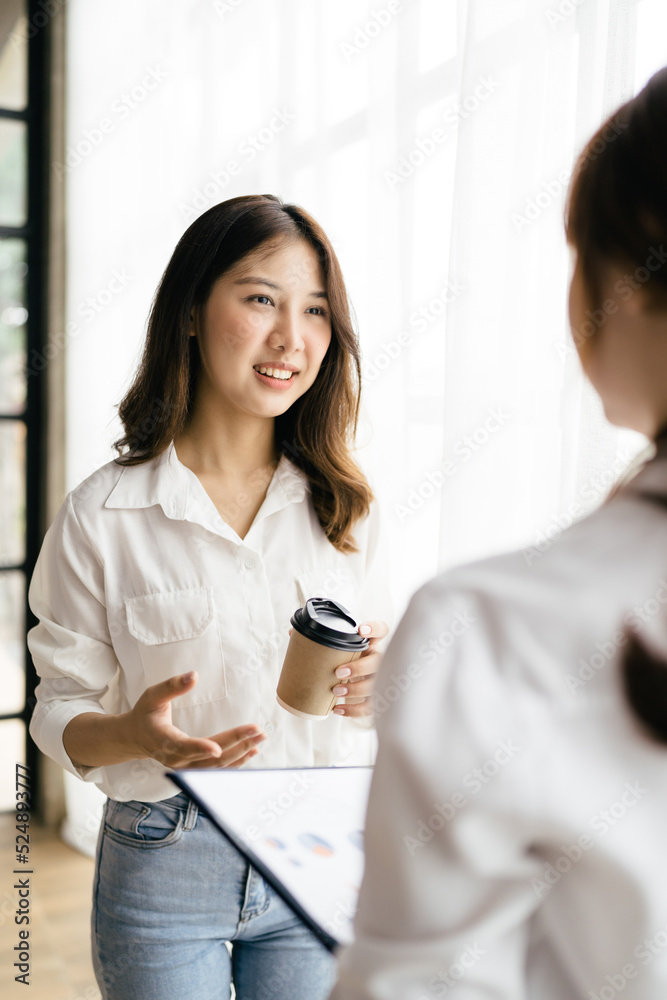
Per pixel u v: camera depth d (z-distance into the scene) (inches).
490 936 14.1
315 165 71.1
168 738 37.3
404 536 62.6
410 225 60.6
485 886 14.1
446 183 58.8
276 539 48.5
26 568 128.0
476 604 15.0
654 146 14.8
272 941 46.2
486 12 48.9
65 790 120.8
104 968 44.9
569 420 44.7
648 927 14.0
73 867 108.7
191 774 30.8
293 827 27.1
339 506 49.3
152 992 43.3
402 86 60.3
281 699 41.1
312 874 24.0
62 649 45.9
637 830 13.9
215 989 44.5
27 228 125.4
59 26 120.6
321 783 30.7
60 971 84.5
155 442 47.1
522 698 14.1
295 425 49.5
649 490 15.6
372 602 53.1
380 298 63.4
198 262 45.3
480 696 14.1
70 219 120.1
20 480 127.3
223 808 28.1
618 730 14.2
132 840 43.6
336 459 49.4
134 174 105.8
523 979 14.9
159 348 47.3
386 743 14.5
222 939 44.7
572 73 46.1
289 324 44.8
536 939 15.3
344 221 69.2
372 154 63.2
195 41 94.3
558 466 47.2
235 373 45.1
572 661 14.3
